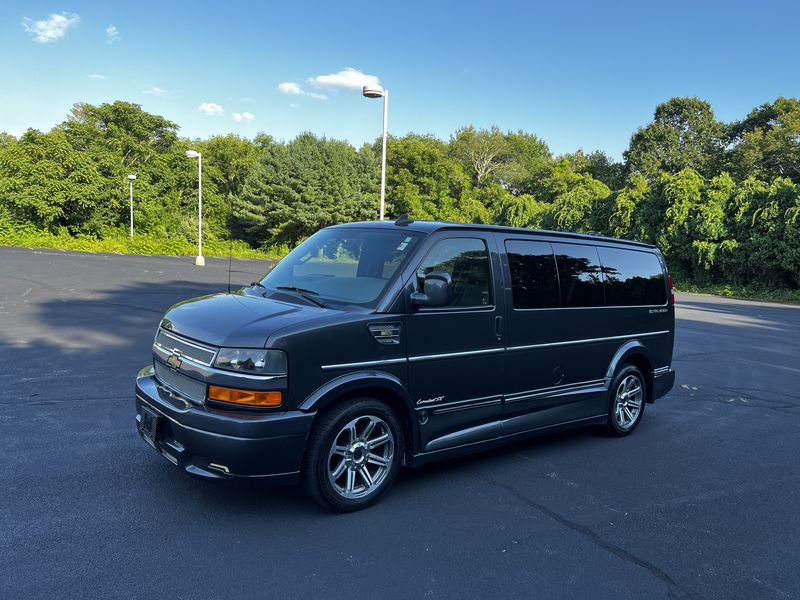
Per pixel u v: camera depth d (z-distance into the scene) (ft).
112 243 142.82
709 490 15.48
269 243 180.24
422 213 198.49
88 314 40.29
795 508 14.55
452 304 14.46
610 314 18.85
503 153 247.09
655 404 24.62
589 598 10.16
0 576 9.78
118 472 14.42
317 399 11.96
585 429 20.93
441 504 13.69
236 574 10.21
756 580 11.08
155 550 10.87
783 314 65.46
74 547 10.84
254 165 183.73
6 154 140.36
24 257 92.84
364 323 12.71
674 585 10.75
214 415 11.47
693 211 103.35
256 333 11.71
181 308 13.91
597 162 238.07
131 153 189.67
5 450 15.55
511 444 18.74
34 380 22.82
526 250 16.51
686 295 92.12
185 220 183.93
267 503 13.14
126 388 22.15
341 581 10.19
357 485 13.20
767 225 92.53
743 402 25.31
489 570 10.87
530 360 16.29
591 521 13.26
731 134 198.80
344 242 15.47
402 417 13.75
